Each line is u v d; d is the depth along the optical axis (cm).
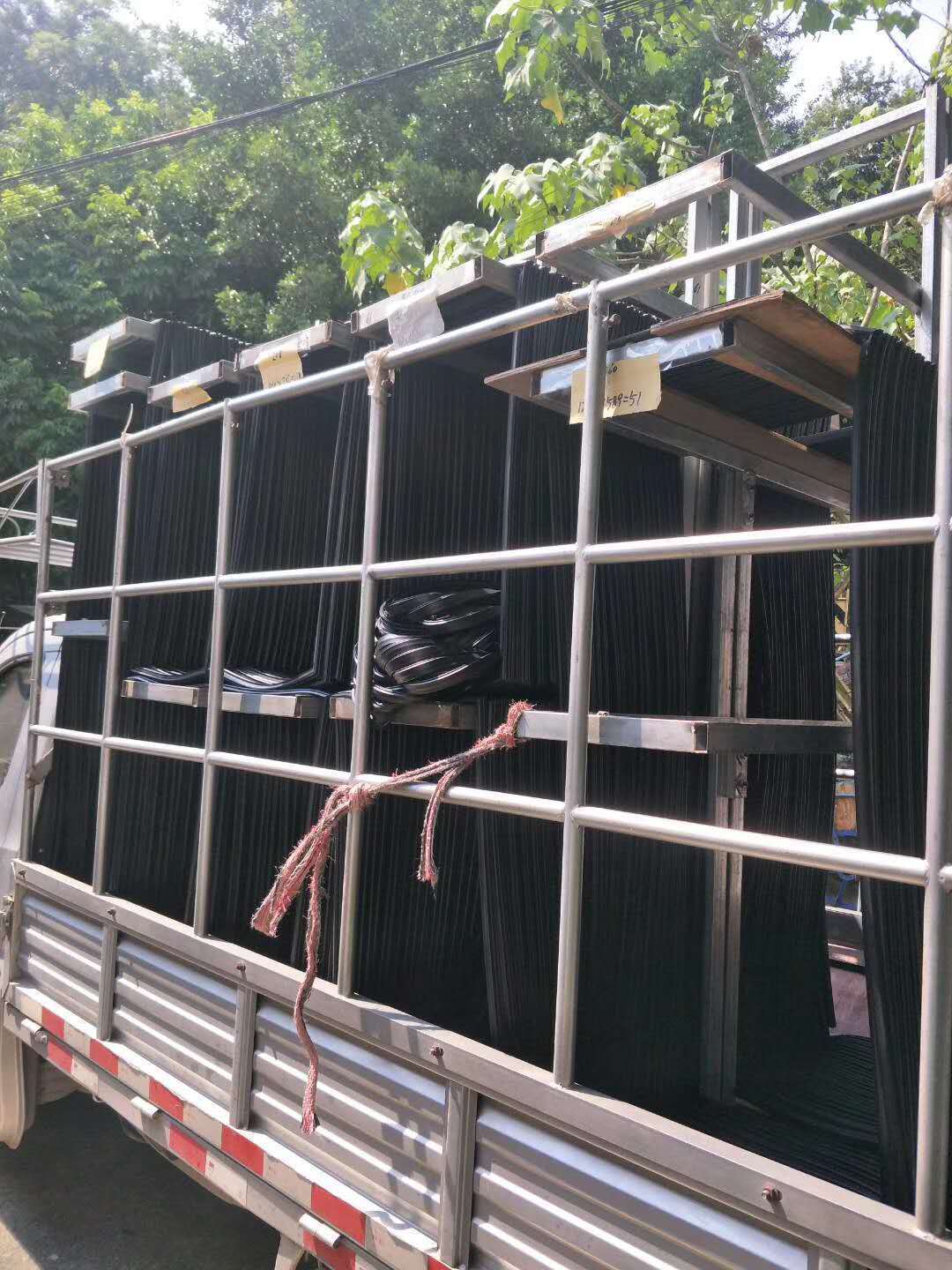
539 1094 151
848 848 122
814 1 450
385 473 224
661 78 1021
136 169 1460
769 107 1027
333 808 190
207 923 227
